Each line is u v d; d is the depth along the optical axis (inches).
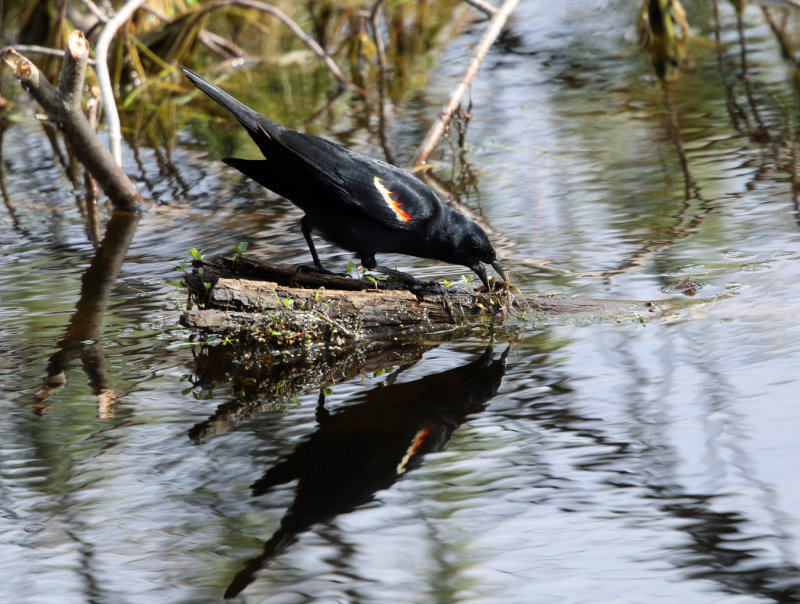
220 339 412.2
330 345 409.1
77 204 644.1
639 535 251.0
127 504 280.4
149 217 608.1
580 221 531.5
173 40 925.2
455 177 639.1
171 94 922.1
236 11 1020.5
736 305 396.5
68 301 464.1
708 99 765.3
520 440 303.7
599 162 642.2
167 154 746.2
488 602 231.3
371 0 1031.6
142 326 432.5
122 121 845.8
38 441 321.7
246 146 757.9
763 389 318.3
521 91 836.0
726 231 487.5
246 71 979.9
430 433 314.5
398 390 352.8
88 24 941.8
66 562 254.2
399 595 235.9
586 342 381.1
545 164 650.2
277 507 275.4
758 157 615.2
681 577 234.8
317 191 410.9
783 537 244.5
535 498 270.7
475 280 460.1
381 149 703.1
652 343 370.0
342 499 277.7
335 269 485.4
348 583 241.6
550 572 240.4
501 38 1010.1
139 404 351.3
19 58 557.3
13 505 281.0
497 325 413.7
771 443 284.7
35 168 732.7
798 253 444.5
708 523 252.7
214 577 246.1
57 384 370.6
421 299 419.2
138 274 502.3
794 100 738.8
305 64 990.4
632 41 962.7
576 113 762.2
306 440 315.9
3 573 250.4
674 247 473.1
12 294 475.5
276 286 412.2
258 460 303.7
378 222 412.2
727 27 979.3
